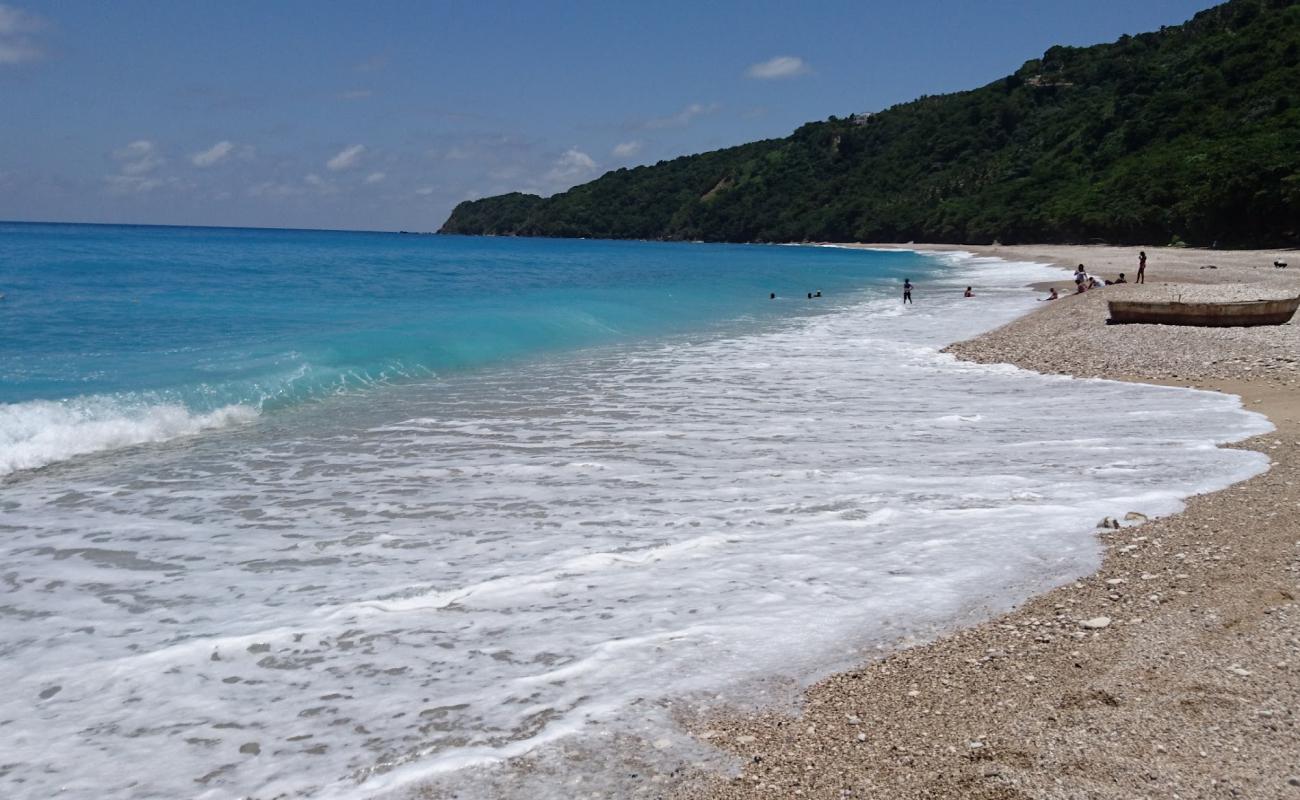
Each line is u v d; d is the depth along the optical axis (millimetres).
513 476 10320
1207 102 107562
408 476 10344
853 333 26500
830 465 10734
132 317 24391
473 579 7113
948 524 8352
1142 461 10531
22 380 14602
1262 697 4812
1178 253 71312
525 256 90375
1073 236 103312
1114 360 18859
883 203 162625
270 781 4469
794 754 4645
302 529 8422
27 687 5426
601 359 20812
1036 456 11016
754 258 94438
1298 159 70875
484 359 20531
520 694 5301
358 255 75875
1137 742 4504
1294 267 47250
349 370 17484
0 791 4387
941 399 15414
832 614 6398
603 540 8039
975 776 4332
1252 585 6375
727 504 9148
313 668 5648
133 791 4402
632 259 87438
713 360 20656
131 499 9430
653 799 4277
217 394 14773
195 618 6422
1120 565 7121
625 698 5242
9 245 68500
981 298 39594
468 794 4336
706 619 6332
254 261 58344
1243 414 13133
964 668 5531
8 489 9812
